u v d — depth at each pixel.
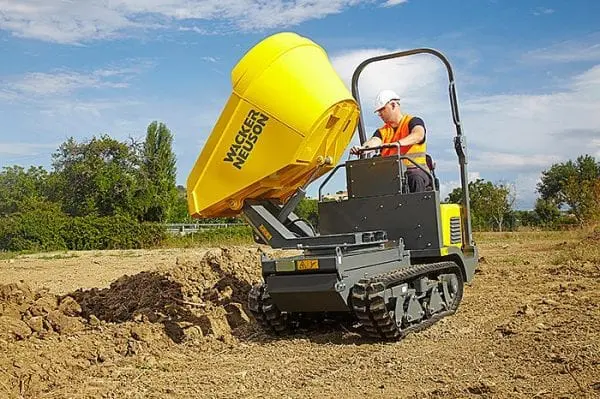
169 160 60.09
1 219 35.91
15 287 9.65
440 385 6.10
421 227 8.90
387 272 8.35
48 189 67.12
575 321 8.44
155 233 36.56
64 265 20.23
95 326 8.80
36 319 8.50
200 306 9.74
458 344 7.84
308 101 7.71
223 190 7.99
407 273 8.13
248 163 7.88
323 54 8.29
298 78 7.78
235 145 7.89
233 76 7.90
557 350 7.00
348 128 8.55
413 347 7.79
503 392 5.68
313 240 8.01
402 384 6.23
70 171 58.78
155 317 9.21
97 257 23.94
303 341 8.37
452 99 9.85
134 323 8.84
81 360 7.39
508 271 14.66
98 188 57.06
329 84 7.90
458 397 5.62
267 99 7.77
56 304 9.65
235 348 8.18
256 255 12.85
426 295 9.00
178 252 25.44
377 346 7.92
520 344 7.48
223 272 11.54
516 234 32.00
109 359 7.54
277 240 8.10
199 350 8.09
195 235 36.81
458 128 9.89
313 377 6.67
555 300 10.35
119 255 24.75
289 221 8.67
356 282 7.89
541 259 17.59
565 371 6.20
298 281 7.82
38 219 35.66
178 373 6.99
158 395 6.17
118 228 36.16
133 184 56.84
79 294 10.93
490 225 43.28
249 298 8.55
